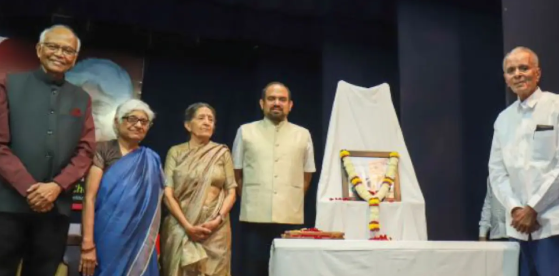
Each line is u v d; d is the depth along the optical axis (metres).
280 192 3.33
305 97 5.11
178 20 4.53
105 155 2.81
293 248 2.74
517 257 2.86
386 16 4.64
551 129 2.71
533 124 2.78
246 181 3.41
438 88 4.21
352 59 4.84
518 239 2.82
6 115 2.42
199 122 3.21
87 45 4.55
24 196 2.32
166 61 4.85
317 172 4.97
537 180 2.71
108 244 2.64
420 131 4.14
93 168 2.74
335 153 3.60
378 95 3.78
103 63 4.57
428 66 4.24
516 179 2.80
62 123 2.50
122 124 2.88
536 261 2.72
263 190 3.34
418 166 4.08
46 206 2.34
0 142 2.38
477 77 4.19
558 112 2.73
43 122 2.46
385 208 3.42
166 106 4.79
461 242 2.85
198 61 4.95
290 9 4.57
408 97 4.19
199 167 3.10
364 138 3.68
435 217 4.02
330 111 4.75
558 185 2.59
